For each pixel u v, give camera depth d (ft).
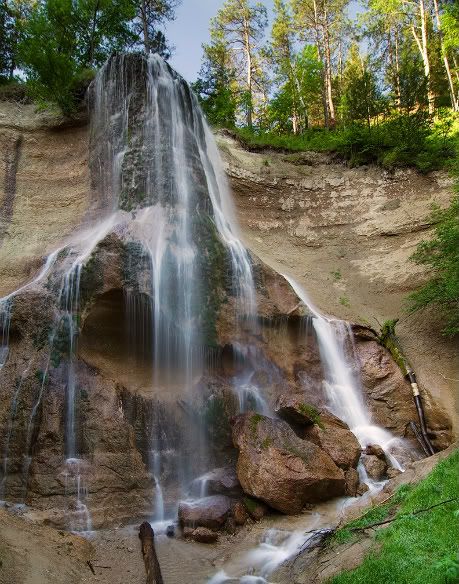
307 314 42.96
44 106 56.18
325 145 70.44
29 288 35.55
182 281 38.09
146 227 39.27
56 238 45.68
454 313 47.42
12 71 70.64
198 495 31.32
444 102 98.48
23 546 21.33
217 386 36.58
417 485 24.11
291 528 26.37
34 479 28.48
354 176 66.08
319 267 59.21
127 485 29.86
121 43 71.92
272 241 61.41
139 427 33.24
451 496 20.52
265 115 112.06
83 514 27.66
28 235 47.11
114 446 30.60
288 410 34.45
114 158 45.68
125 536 26.73
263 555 24.21
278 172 65.92
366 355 45.11
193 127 50.90
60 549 22.91
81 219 45.80
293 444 30.32
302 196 65.10
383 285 55.93
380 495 27.14
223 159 63.46
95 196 46.73
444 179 61.93
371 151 66.59
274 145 70.18
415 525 19.58
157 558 24.14
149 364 36.99
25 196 50.55
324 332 44.55
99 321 35.88
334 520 26.53
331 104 107.04
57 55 53.16
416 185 63.10
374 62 112.98
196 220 41.81
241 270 41.50
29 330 33.83
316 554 22.44
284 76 112.78
